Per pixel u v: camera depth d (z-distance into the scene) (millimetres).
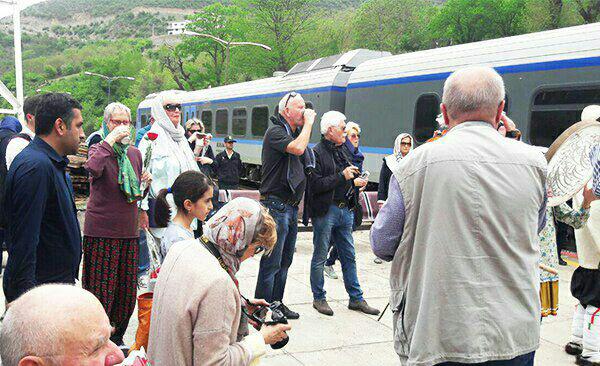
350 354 4121
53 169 2852
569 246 9102
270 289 4504
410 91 12078
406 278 2229
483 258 2059
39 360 1136
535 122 9469
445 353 2041
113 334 3814
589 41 8727
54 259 2947
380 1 60031
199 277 1969
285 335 2395
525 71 9609
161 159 4164
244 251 2145
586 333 3961
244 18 58969
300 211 9367
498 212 2062
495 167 2096
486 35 50875
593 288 3898
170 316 1959
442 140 2199
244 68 58219
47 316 1150
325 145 4953
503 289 2068
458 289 2037
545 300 4043
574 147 3383
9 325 1158
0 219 2799
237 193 9453
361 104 13570
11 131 4758
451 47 11320
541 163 2191
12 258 2695
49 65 167750
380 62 13148
